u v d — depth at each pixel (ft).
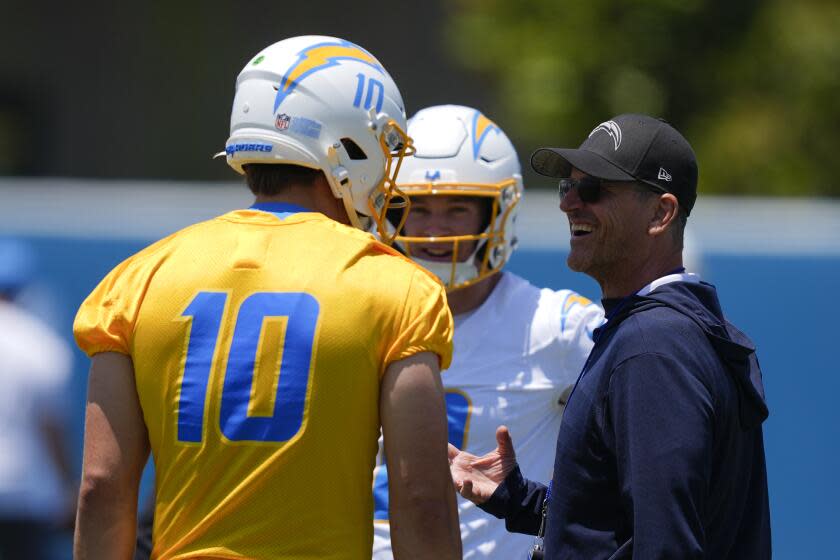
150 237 69.62
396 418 27.76
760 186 103.76
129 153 147.33
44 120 147.84
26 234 68.80
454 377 40.55
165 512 28.12
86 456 28.63
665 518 27.73
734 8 106.11
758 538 31.14
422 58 146.00
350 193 30.83
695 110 106.52
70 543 63.98
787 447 65.57
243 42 147.43
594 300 66.59
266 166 30.50
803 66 104.68
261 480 27.32
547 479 40.65
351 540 27.78
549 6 107.86
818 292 66.03
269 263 28.60
